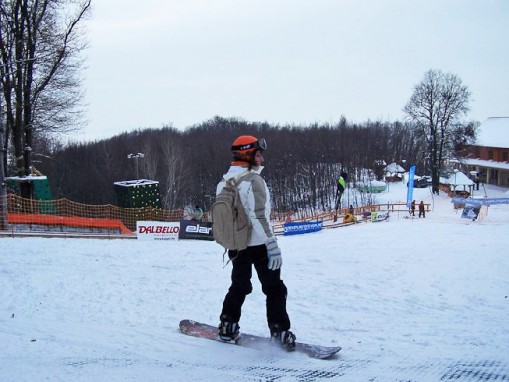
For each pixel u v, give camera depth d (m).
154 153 75.88
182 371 3.30
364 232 25.95
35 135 31.92
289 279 9.91
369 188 80.44
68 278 8.85
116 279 8.95
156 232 22.81
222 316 4.32
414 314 6.93
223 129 116.31
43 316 6.07
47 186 31.42
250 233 4.11
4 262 10.46
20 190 31.22
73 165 79.94
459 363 3.56
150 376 3.17
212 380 3.08
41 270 9.59
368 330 5.70
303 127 120.56
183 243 15.99
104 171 77.94
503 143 82.56
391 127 115.75
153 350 4.02
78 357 3.74
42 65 29.19
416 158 99.06
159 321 5.84
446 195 70.62
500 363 3.54
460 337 5.19
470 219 42.22
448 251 14.45
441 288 9.03
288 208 80.12
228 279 9.38
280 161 87.94
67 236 22.41
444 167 77.81
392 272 10.78
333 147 93.81
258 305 7.20
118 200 38.88
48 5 29.45
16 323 5.32
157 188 38.69
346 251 14.69
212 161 81.88
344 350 4.33
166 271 10.08
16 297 7.26
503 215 43.69
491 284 9.43
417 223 33.38
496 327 5.89
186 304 7.09
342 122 122.25
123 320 5.90
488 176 85.50
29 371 3.30
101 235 24.33
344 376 3.17
